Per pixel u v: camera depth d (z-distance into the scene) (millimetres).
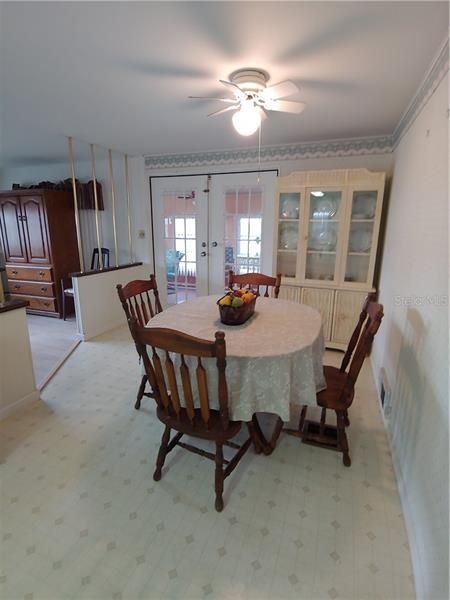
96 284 3746
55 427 2131
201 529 1451
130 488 1665
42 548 1361
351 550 1360
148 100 2227
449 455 1062
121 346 3465
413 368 1648
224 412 1446
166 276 4637
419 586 1192
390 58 1616
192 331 1813
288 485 1686
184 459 1870
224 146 3664
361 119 2625
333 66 1707
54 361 3104
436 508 1138
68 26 1365
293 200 3291
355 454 1899
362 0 1188
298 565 1303
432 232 1512
